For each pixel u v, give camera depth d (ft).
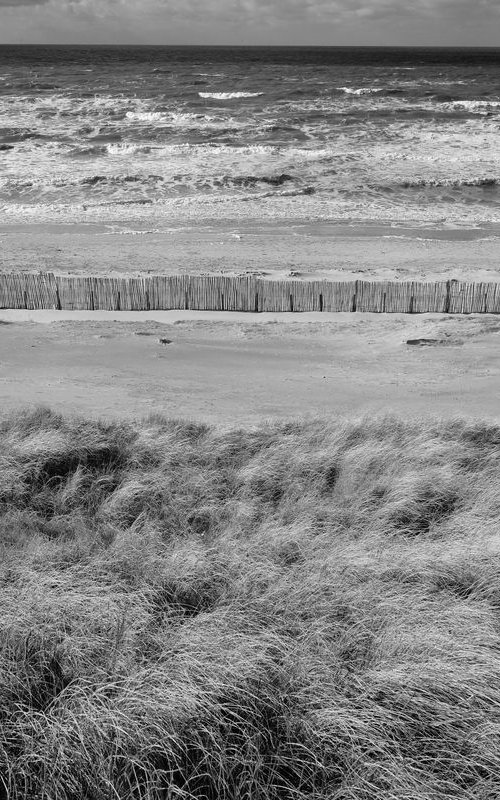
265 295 61.26
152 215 97.86
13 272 69.36
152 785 9.18
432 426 27.66
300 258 76.95
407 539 17.49
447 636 12.15
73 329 54.49
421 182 114.42
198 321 58.39
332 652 11.78
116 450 23.90
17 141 153.48
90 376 41.37
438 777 9.74
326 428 26.94
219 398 36.83
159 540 17.08
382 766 9.55
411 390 39.24
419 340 51.60
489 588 14.58
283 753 9.93
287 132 164.96
